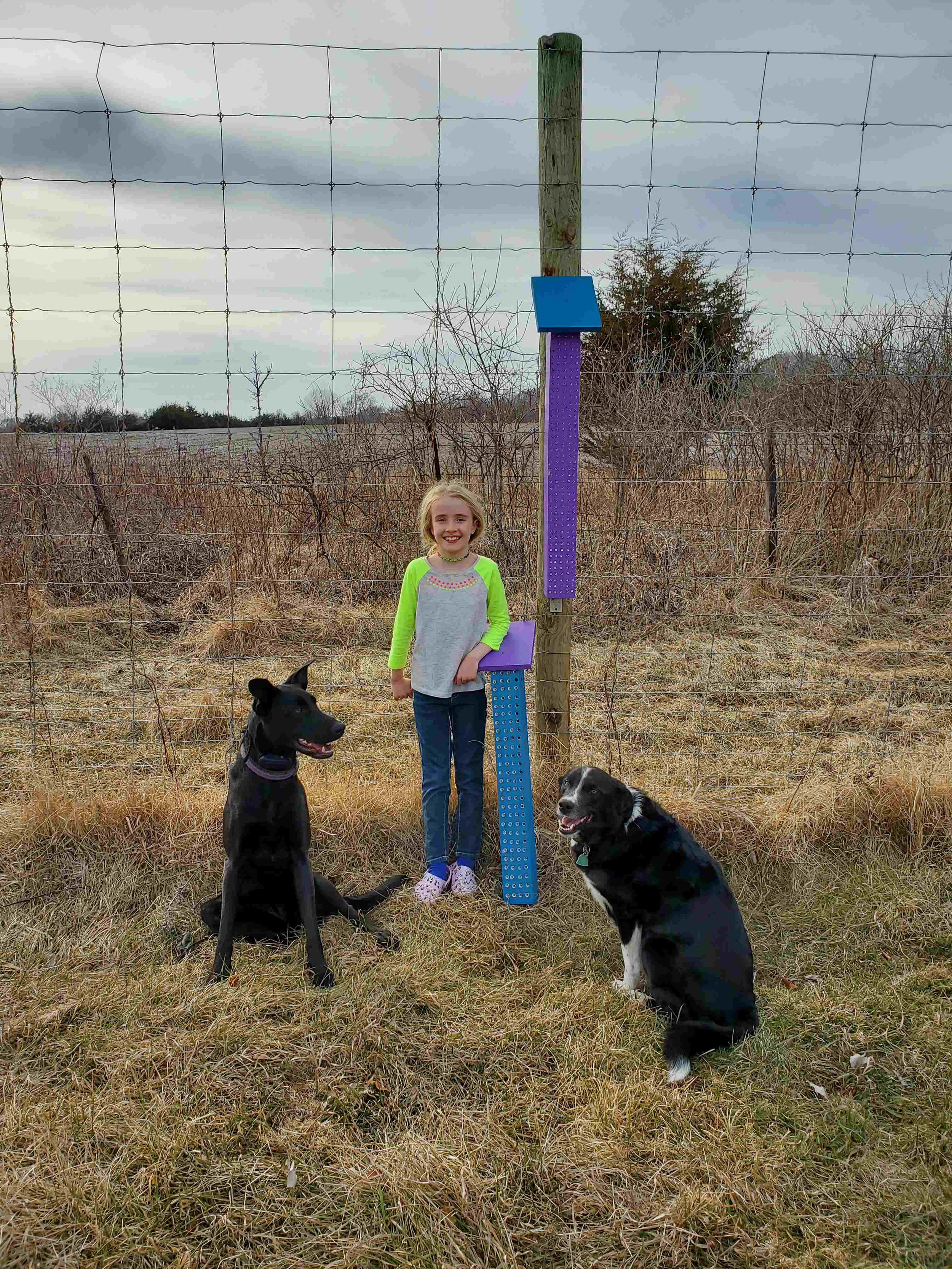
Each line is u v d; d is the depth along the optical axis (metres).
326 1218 2.08
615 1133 2.34
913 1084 2.55
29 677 6.15
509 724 3.52
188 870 3.67
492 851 3.87
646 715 5.36
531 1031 2.75
